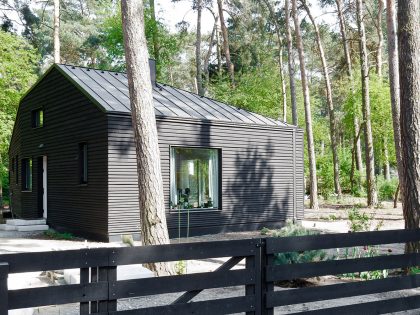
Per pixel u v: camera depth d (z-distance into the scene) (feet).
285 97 94.79
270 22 107.14
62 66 49.03
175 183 43.78
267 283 14.29
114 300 12.32
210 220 46.06
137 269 25.07
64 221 47.70
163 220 26.08
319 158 97.66
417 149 26.45
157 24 93.81
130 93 26.37
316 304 21.02
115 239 40.19
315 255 25.82
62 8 114.21
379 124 82.12
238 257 13.89
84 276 12.01
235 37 116.57
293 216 53.52
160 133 42.63
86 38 114.93
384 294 22.85
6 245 38.34
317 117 120.98
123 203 40.81
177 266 27.27
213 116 47.80
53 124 50.57
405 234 17.17
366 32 100.32
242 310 13.82
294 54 122.21
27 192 58.03
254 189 49.90
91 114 42.78
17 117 63.57
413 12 26.66
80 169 45.19
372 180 73.20
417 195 26.32
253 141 50.08
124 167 40.96
